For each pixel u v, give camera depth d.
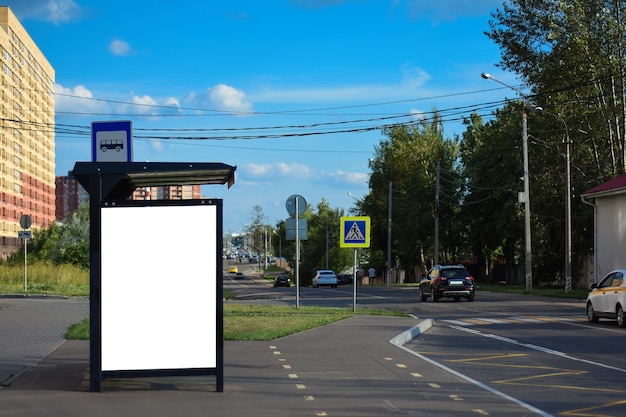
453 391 10.35
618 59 44.66
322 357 13.78
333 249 113.94
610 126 45.91
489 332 20.02
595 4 44.75
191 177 11.48
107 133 14.77
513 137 52.47
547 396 10.06
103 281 10.04
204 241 10.12
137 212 10.09
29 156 129.12
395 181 81.00
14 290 38.53
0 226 108.81
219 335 10.12
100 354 10.03
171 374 10.05
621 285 21.52
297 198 25.98
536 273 57.09
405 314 25.14
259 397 9.84
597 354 14.94
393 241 83.88
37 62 134.75
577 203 50.38
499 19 48.38
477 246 76.38
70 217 51.41
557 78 45.91
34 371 11.98
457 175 75.56
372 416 8.63
